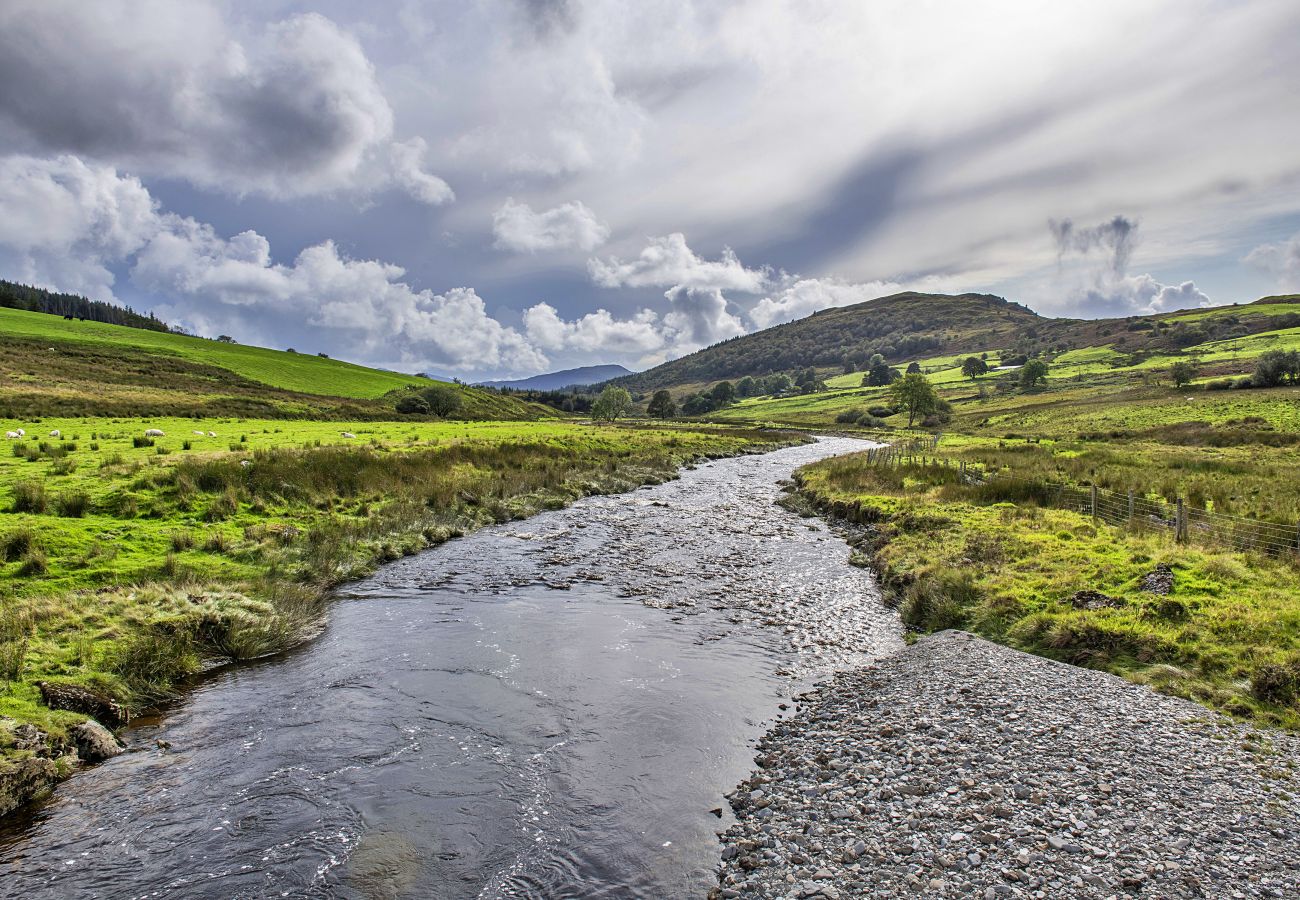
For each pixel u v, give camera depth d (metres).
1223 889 6.99
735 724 11.53
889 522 26.81
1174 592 15.09
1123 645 13.35
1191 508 24.02
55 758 9.62
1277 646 12.19
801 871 7.68
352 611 17.42
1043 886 7.16
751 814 8.91
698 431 101.12
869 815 8.66
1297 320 199.75
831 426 148.62
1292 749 9.65
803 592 19.75
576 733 11.09
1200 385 110.44
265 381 113.19
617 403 167.12
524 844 8.27
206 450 32.62
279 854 8.02
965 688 12.20
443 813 8.87
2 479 22.94
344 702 12.06
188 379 98.88
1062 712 11.08
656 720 11.59
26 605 13.68
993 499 29.89
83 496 21.17
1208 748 9.80
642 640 15.55
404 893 7.40
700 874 7.77
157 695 12.00
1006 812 8.48
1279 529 19.30
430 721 11.40
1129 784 8.98
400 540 24.25
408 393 116.19
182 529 20.66
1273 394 85.94
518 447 47.38
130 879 7.56
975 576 18.00
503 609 17.72
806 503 36.00
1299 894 6.86
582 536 27.34
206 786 9.38
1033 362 167.00
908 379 135.88
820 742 10.72
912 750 10.18
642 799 9.25
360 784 9.49
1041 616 14.78
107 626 13.35
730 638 15.81
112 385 80.44
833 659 14.65
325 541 22.30
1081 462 42.62
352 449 34.88
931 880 7.36
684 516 32.59
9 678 10.98
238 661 13.88
